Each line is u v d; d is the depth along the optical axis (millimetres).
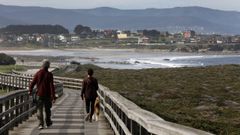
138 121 8883
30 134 15500
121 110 12453
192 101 39406
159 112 28641
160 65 184375
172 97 43062
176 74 79250
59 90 41531
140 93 47312
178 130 6543
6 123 14836
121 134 12695
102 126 17875
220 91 50406
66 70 90938
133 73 88250
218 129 20531
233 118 30094
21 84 49062
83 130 16688
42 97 16016
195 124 21297
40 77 15992
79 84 55312
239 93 48219
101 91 24219
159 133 7258
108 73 90938
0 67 121000
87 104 18922
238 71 78125
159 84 61750
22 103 18562
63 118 20984
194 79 68375
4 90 57094
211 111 33438
